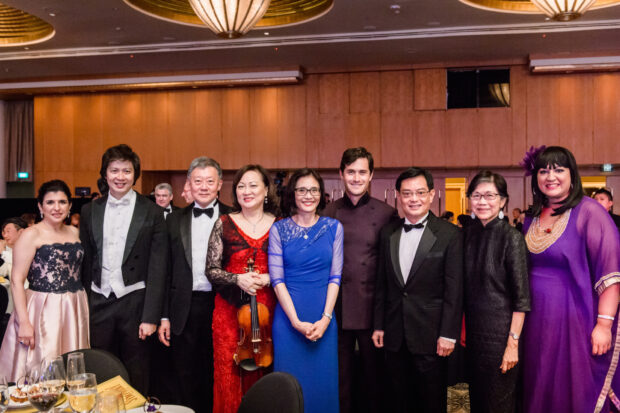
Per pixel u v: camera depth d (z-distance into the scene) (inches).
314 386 111.5
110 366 95.6
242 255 115.0
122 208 126.4
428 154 444.1
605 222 107.3
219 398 116.6
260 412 76.4
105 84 471.2
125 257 124.3
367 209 128.3
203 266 128.9
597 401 108.3
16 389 82.4
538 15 332.5
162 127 479.5
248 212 118.3
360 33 370.3
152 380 137.5
